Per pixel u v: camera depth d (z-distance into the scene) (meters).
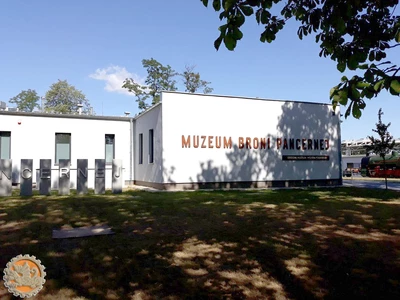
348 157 53.97
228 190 17.03
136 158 22.12
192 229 7.30
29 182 13.59
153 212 9.35
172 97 17.25
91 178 20.94
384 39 3.19
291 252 5.66
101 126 21.47
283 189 17.98
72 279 4.46
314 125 21.05
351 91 2.59
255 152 19.14
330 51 3.58
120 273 4.72
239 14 2.96
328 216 8.82
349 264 5.09
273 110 19.78
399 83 2.30
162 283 4.41
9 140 19.36
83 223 7.82
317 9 3.40
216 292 4.16
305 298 4.02
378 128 17.28
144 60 45.84
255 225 7.69
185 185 17.30
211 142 18.02
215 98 18.23
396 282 4.41
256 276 4.66
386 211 9.67
